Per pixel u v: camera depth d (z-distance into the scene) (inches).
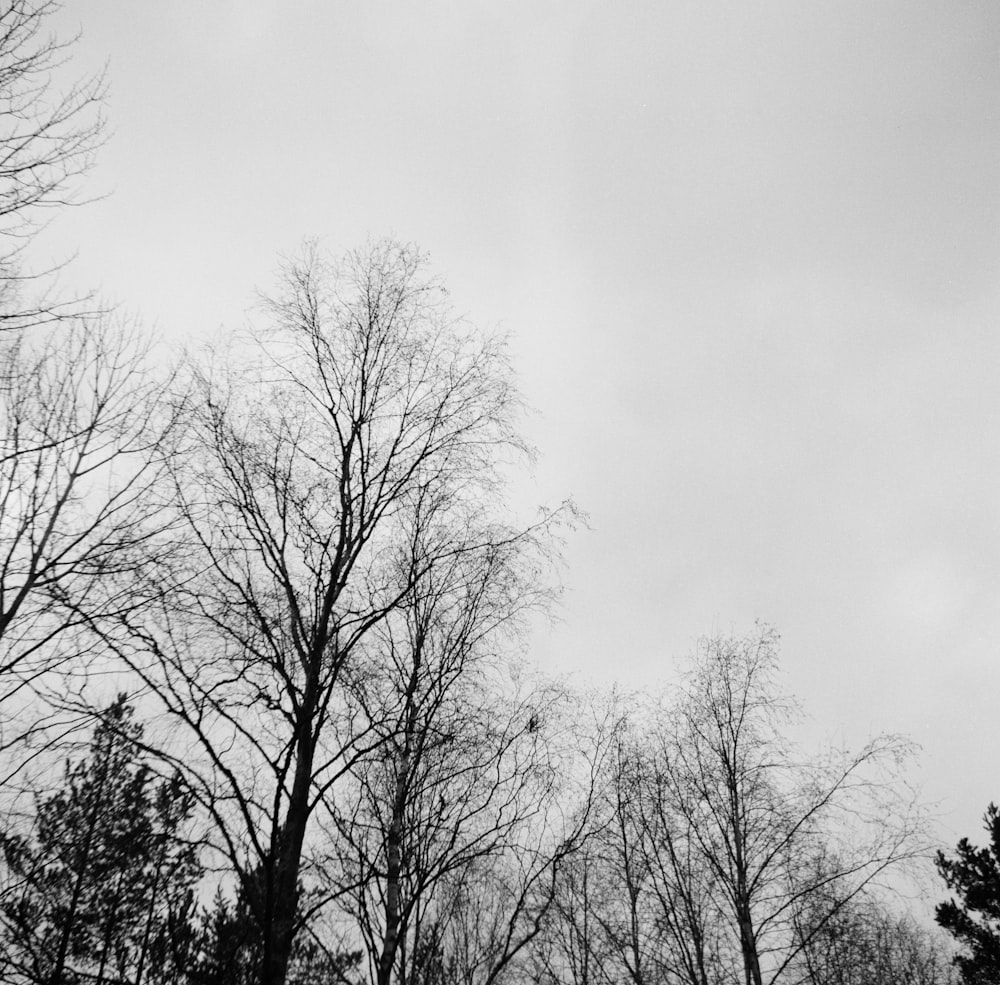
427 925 351.6
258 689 290.2
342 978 305.4
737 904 513.0
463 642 372.5
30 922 350.3
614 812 518.3
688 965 498.3
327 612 320.2
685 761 585.0
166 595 297.7
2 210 232.4
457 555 386.0
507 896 420.8
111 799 346.6
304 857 297.9
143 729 285.4
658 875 530.3
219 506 320.5
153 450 325.4
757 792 555.5
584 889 522.3
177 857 283.6
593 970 507.5
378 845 341.7
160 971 334.3
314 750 293.9
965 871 935.0
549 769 385.7
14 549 295.6
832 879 510.6
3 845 330.3
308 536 336.5
